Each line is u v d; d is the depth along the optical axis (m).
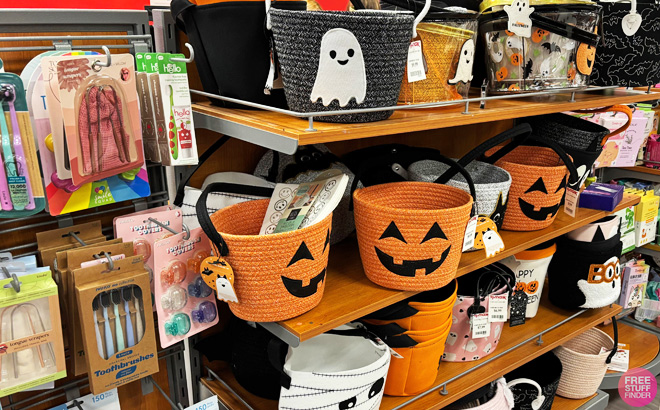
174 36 1.13
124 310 0.94
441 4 1.18
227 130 0.98
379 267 1.08
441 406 1.30
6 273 0.87
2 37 0.86
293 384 1.00
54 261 0.97
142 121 1.01
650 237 2.25
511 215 1.44
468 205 1.06
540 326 1.65
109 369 0.94
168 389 1.28
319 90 0.84
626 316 2.50
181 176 1.21
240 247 0.85
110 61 0.85
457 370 1.41
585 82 1.34
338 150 1.44
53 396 1.08
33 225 0.98
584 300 1.67
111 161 0.91
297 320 0.95
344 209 1.37
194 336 1.32
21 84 0.81
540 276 1.59
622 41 1.54
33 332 0.87
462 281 1.57
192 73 1.18
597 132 1.52
